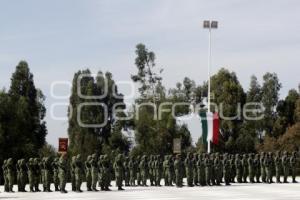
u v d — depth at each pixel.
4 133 99.88
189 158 67.44
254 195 54.12
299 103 132.38
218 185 68.88
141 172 67.81
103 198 50.47
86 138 119.38
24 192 58.53
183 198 50.31
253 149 128.38
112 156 75.06
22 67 120.75
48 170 59.12
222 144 127.19
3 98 102.31
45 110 130.00
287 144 125.31
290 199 49.84
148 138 120.75
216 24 93.50
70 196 52.94
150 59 148.62
